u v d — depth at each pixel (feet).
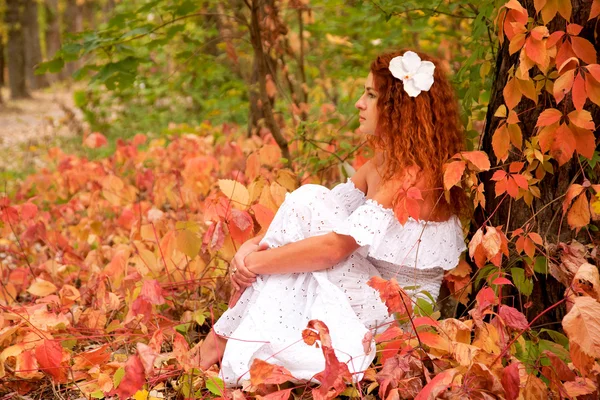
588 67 6.88
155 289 8.70
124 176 18.56
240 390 7.77
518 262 8.40
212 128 23.20
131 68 13.79
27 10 92.89
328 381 6.45
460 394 6.43
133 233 12.18
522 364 7.11
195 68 17.29
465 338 7.22
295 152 15.31
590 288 7.30
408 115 8.15
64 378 8.14
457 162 7.80
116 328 9.31
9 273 12.77
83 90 25.68
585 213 7.48
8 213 12.34
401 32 16.99
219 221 9.11
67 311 9.98
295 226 8.32
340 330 7.82
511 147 8.32
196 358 8.46
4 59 96.53
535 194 7.90
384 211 8.06
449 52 15.85
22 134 46.44
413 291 8.44
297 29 21.44
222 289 9.87
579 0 7.67
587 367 6.51
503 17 7.50
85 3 116.67
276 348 7.79
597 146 7.99
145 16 14.74
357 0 13.71
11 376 8.36
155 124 30.01
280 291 8.26
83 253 13.71
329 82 22.99
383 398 6.75
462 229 9.24
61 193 18.17
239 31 20.72
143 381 7.03
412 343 7.63
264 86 13.97
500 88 8.60
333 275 8.23
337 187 9.13
